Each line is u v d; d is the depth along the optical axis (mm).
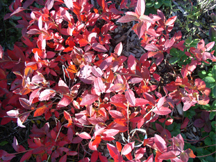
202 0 659
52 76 570
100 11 623
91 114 451
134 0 531
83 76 431
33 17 483
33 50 459
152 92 583
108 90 435
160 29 521
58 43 537
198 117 580
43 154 462
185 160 339
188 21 629
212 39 594
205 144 561
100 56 533
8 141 528
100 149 536
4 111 477
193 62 493
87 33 489
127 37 621
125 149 371
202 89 472
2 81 477
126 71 476
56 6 574
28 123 545
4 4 615
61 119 549
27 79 416
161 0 613
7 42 598
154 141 407
